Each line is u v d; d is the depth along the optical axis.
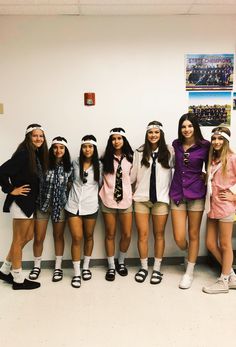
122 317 2.33
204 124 3.21
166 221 2.99
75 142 3.17
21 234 2.68
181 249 3.02
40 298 2.61
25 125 3.12
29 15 3.03
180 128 2.76
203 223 3.31
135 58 3.13
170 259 3.34
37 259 3.07
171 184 2.90
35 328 2.19
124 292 2.72
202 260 3.35
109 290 2.76
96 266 3.30
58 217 2.86
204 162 2.81
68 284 2.88
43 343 2.03
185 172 2.77
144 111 3.18
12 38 3.04
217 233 2.83
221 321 2.28
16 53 3.06
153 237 3.28
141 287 2.82
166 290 2.76
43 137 2.71
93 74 3.12
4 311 2.41
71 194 2.92
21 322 2.26
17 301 2.56
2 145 3.12
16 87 3.09
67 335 2.11
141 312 2.40
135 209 2.99
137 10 2.98
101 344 2.02
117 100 3.16
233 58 3.17
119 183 2.90
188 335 2.12
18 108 3.11
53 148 2.83
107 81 3.14
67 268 3.26
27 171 2.60
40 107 3.12
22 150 2.62
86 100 3.12
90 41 3.10
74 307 2.47
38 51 3.07
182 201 2.85
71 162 3.01
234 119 3.22
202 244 3.32
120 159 2.94
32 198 2.66
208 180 2.71
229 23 3.13
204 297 2.64
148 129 2.83
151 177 2.87
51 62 3.09
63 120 3.15
